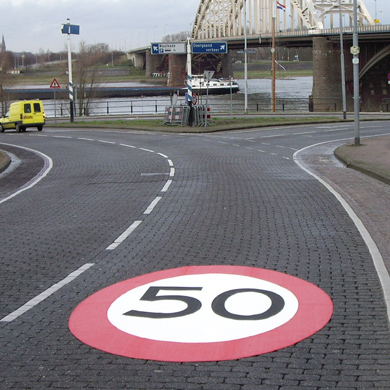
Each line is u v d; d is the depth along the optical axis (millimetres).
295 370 4477
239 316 5617
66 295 6562
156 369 4570
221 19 115812
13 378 4492
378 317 5539
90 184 16078
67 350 5000
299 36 89188
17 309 6148
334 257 7812
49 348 5059
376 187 14297
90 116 56969
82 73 75125
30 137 35281
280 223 10102
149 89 112938
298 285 6582
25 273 7547
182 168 18656
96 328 5477
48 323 5680
